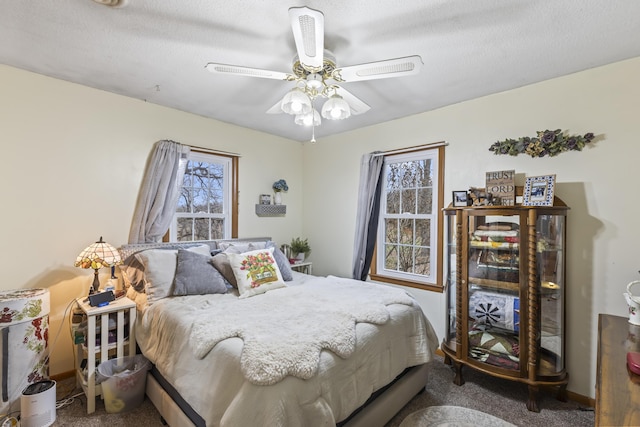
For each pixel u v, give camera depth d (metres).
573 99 2.20
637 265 1.97
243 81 2.38
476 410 2.02
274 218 3.96
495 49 1.88
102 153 2.57
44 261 2.29
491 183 2.39
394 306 2.11
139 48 1.91
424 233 3.14
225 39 1.80
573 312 2.18
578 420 1.93
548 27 1.65
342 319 1.74
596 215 2.11
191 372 1.54
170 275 2.34
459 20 1.60
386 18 1.58
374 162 3.36
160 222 2.85
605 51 1.90
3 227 2.14
